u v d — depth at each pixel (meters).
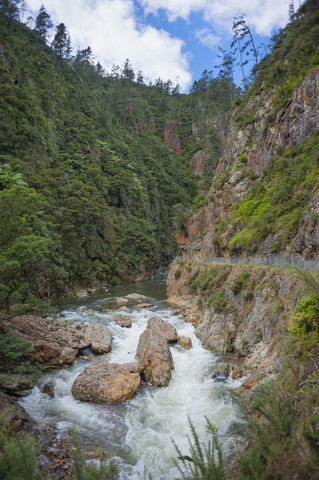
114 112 111.94
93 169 57.31
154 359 12.96
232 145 40.50
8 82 41.69
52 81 64.81
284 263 14.44
